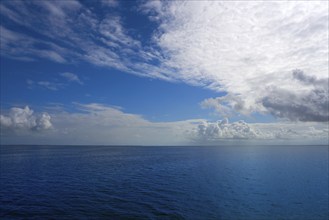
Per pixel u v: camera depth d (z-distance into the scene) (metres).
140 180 54.66
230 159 122.44
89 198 36.19
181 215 29.53
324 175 64.81
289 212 33.19
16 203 32.69
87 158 120.88
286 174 66.75
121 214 28.92
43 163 89.69
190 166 87.44
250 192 43.84
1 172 64.00
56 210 29.84
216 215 30.50
